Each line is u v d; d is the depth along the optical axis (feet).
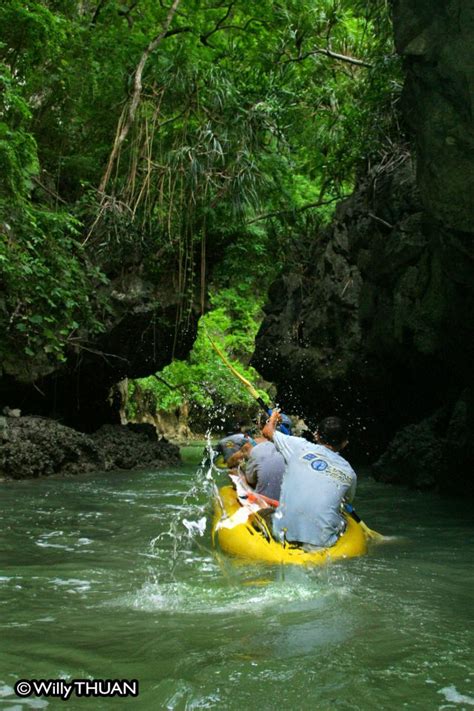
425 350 28.96
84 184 38.99
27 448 32.07
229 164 38.96
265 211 46.16
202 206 40.16
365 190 36.52
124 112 37.73
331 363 40.22
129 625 9.44
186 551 15.08
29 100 38.01
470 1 15.79
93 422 48.44
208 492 26.71
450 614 10.04
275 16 39.73
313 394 43.50
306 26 39.32
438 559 14.43
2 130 29.19
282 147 41.86
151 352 45.14
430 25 16.92
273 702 6.88
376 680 7.41
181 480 31.78
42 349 37.45
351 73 41.22
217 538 15.47
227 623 9.50
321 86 41.37
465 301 23.54
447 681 7.39
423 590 11.59
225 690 7.15
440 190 18.30
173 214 41.19
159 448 41.45
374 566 13.57
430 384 34.42
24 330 33.91
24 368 36.94
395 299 30.94
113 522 19.43
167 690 7.16
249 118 38.37
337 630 9.16
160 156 39.52
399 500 24.98
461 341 25.66
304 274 44.93
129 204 37.76
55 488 28.22
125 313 41.37
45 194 39.42
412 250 29.89
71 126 40.45
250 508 16.12
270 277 49.21
